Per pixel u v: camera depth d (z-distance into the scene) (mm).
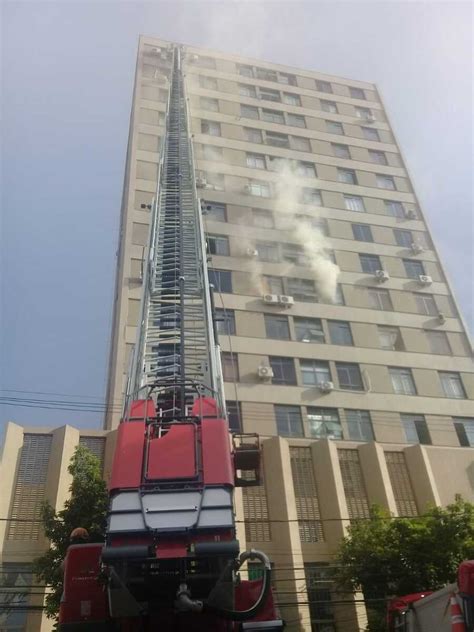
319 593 18938
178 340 10734
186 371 10641
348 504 21766
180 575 6418
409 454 23594
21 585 15953
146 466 6766
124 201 32594
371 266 32281
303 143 37750
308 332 28172
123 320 25000
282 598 18562
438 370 28875
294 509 20562
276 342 27141
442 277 32969
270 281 29531
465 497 23312
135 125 33625
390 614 11117
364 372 27469
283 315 28297
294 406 25234
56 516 13992
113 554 6176
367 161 38219
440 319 30719
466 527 15914
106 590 6852
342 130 39688
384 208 35625
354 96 42625
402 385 27781
